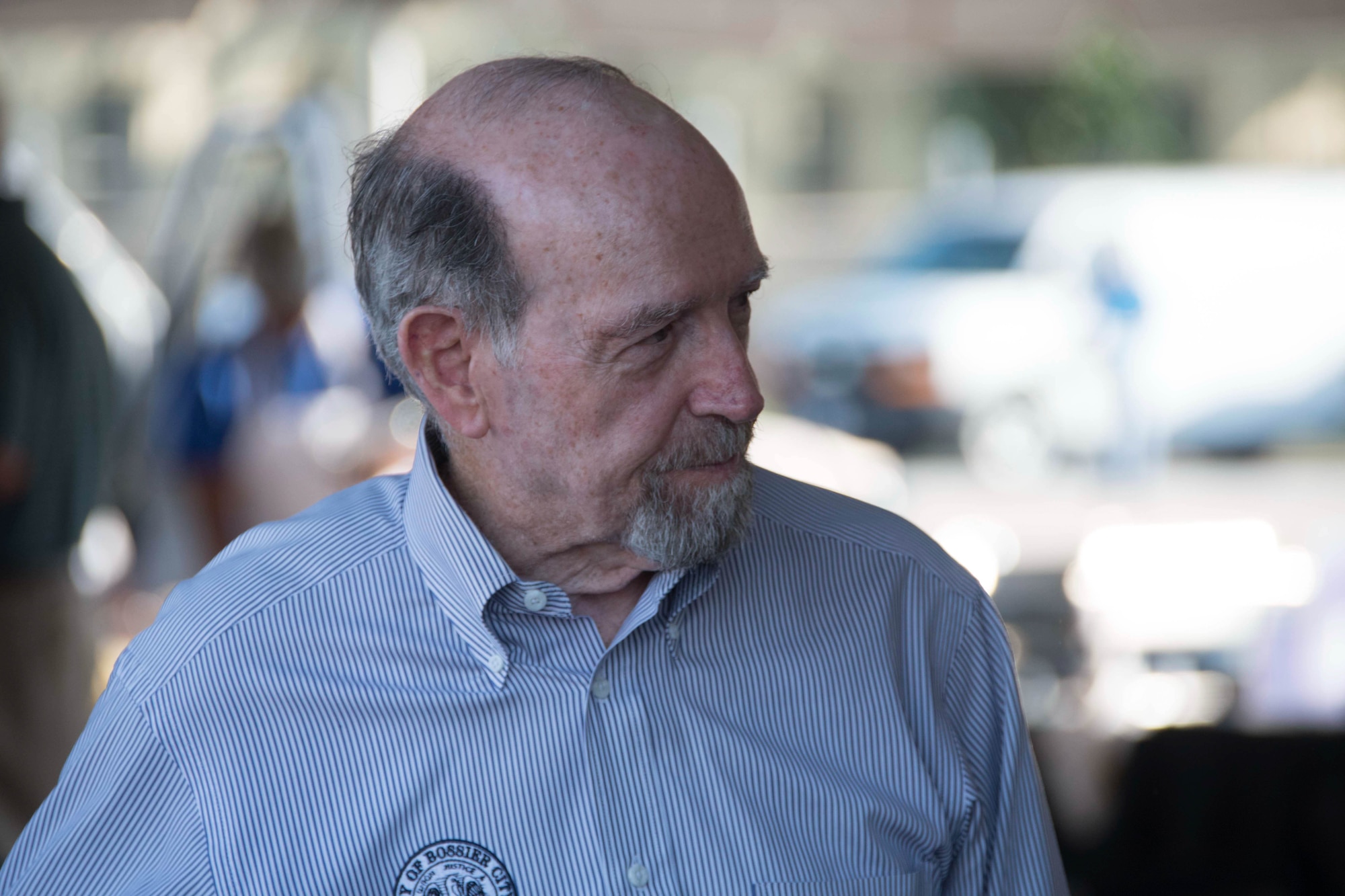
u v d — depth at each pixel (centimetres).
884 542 509
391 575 471
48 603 1094
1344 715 918
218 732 450
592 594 481
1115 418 3034
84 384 1119
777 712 473
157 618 480
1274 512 2533
